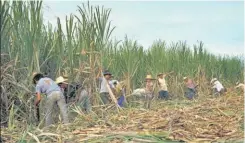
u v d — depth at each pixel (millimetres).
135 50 13742
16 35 9375
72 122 9016
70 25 10500
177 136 6895
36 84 9297
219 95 17000
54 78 10203
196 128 7605
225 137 6926
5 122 8688
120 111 10203
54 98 8969
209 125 8031
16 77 9336
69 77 10375
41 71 9953
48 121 8859
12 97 9148
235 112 9531
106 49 11953
